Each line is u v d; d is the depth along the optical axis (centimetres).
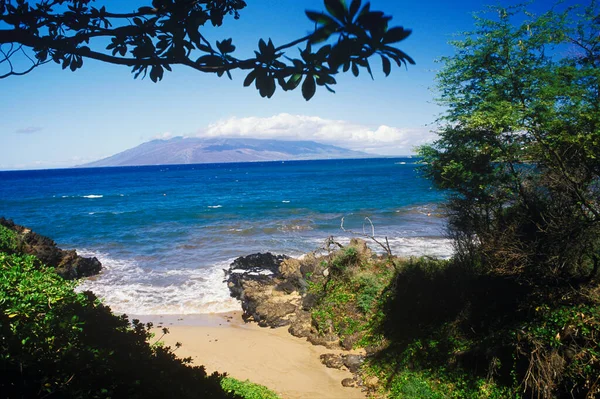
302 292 1958
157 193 7294
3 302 559
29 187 9625
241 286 2077
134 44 236
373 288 1684
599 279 1055
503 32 1214
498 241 1207
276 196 6122
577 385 896
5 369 401
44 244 2448
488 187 1329
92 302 670
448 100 1370
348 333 1540
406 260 1805
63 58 249
